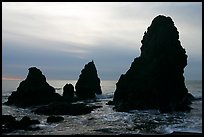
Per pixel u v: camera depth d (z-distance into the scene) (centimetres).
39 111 5750
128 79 7288
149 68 6906
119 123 4572
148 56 7238
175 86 6812
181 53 7131
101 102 8325
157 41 7156
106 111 6078
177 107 6125
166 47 7031
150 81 6738
